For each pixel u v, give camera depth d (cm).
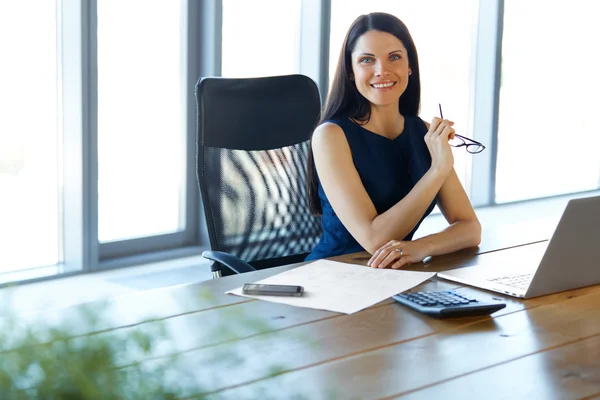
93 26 393
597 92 671
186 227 460
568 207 164
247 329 146
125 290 384
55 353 79
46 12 391
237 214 243
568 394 122
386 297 169
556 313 161
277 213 251
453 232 215
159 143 442
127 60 421
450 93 574
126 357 85
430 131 226
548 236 237
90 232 409
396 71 229
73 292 377
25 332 81
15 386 77
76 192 404
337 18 485
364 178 233
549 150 645
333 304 163
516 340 145
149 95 433
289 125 257
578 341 145
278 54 475
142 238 441
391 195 236
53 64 397
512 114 612
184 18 440
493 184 603
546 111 636
